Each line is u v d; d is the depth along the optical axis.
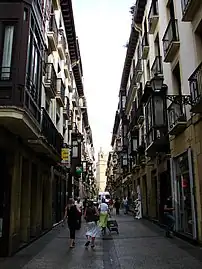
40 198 15.48
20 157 11.68
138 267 8.39
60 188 23.61
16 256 10.09
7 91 9.55
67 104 26.62
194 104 10.70
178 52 14.06
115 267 8.44
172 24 14.33
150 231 16.75
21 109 9.23
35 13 11.13
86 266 8.59
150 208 22.81
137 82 28.11
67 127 27.89
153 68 18.70
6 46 9.95
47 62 17.56
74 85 34.41
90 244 12.62
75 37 27.48
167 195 17.66
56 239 14.14
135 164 30.02
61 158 18.92
